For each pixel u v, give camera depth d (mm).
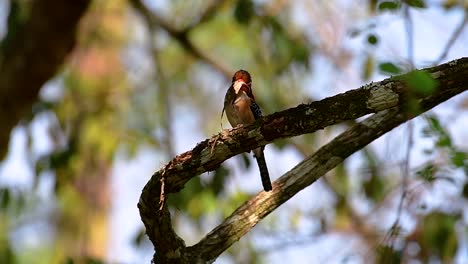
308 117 6789
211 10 14859
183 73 17469
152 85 16578
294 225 12516
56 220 18266
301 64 14016
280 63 14250
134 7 14883
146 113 16234
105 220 18875
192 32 15406
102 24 17062
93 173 15961
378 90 6684
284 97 14875
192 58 16297
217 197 11953
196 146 7160
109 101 15805
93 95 15664
